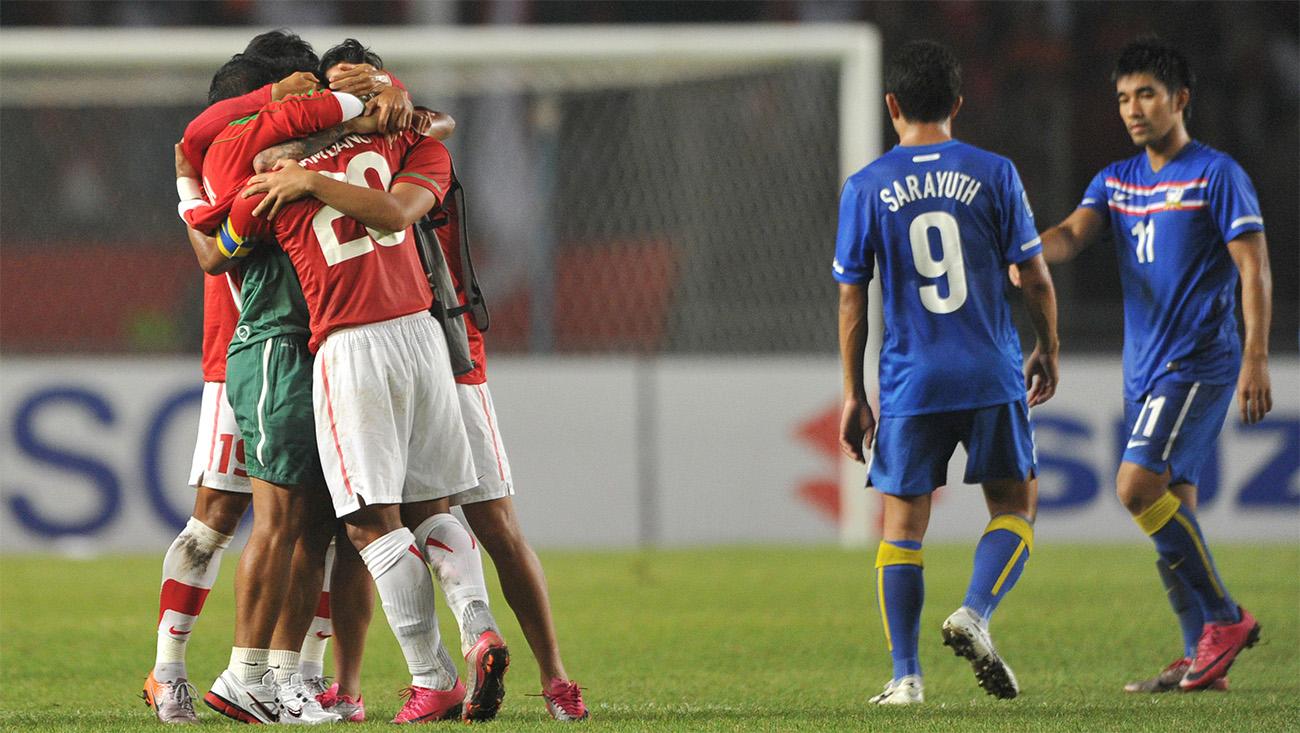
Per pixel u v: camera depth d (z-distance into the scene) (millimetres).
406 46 37781
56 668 18922
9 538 34281
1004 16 52719
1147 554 32781
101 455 34531
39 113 44344
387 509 13602
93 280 42031
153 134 44531
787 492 36250
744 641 21297
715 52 37969
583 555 33812
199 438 15000
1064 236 17969
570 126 43688
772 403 36250
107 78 40781
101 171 44438
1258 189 50938
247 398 13820
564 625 23031
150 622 23422
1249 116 51594
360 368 13383
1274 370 35469
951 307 15484
